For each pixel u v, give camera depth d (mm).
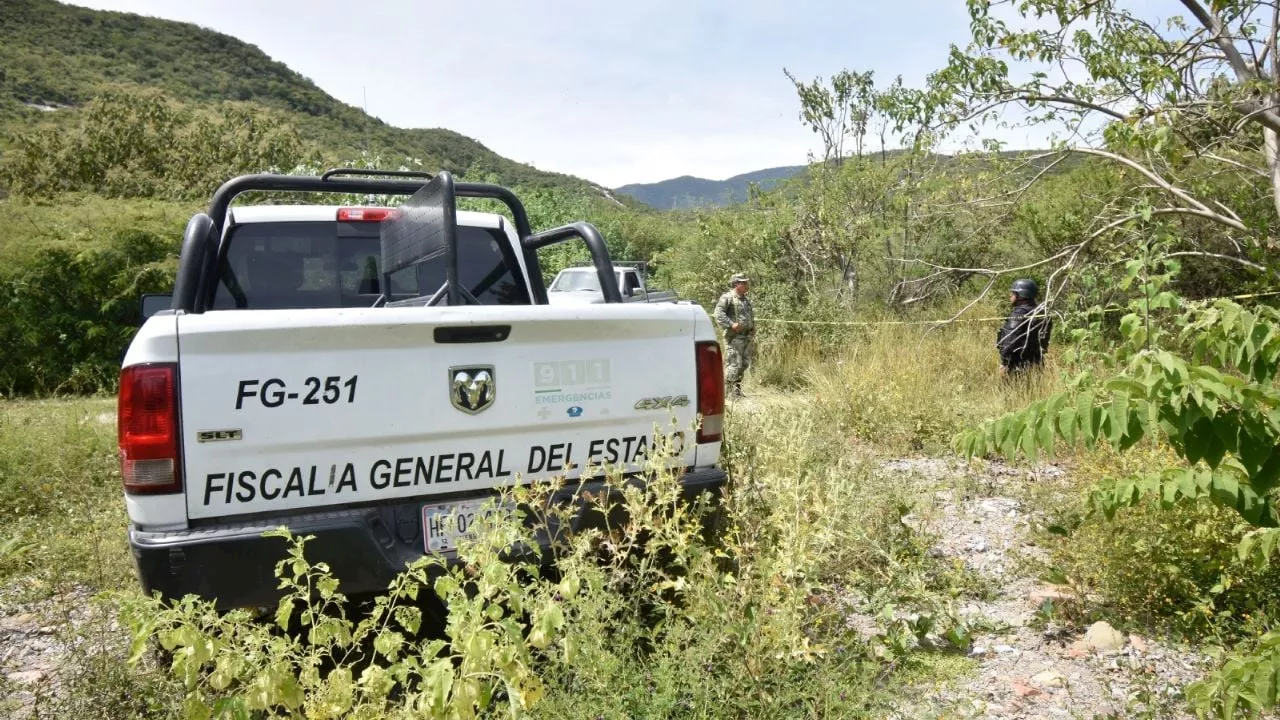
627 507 3111
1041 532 4527
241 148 26562
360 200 15016
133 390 2852
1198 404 2115
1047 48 7207
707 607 2887
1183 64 7035
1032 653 3504
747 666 2797
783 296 13656
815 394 8766
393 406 3150
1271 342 2234
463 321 3201
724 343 11078
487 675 2115
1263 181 8375
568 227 4535
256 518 3018
